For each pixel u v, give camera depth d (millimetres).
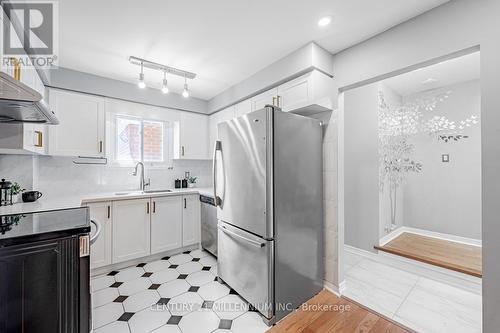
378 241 2896
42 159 2621
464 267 2277
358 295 2127
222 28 1855
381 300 2051
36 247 1220
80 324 1331
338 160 2135
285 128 1846
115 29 1857
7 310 1167
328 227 2197
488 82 1340
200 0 1539
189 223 3162
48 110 1389
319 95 2084
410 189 3791
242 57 2320
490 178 1321
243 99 2949
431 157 3590
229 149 2148
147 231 2789
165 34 1940
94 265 2428
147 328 1672
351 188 3154
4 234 1202
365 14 1662
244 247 1943
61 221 1476
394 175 3529
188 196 3160
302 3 1570
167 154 3551
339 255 2129
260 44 2088
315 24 1794
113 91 2844
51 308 1259
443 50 1524
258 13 1677
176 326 1696
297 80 2211
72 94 2596
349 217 3166
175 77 2793
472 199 3227
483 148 1348
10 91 1102
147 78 2824
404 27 1724
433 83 3328
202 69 2578
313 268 2076
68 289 1300
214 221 2869
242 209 1972
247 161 1915
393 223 3494
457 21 1466
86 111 2684
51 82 2455
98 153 2754
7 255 1154
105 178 3021
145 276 2445
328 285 2199
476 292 2148
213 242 2900
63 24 1771
